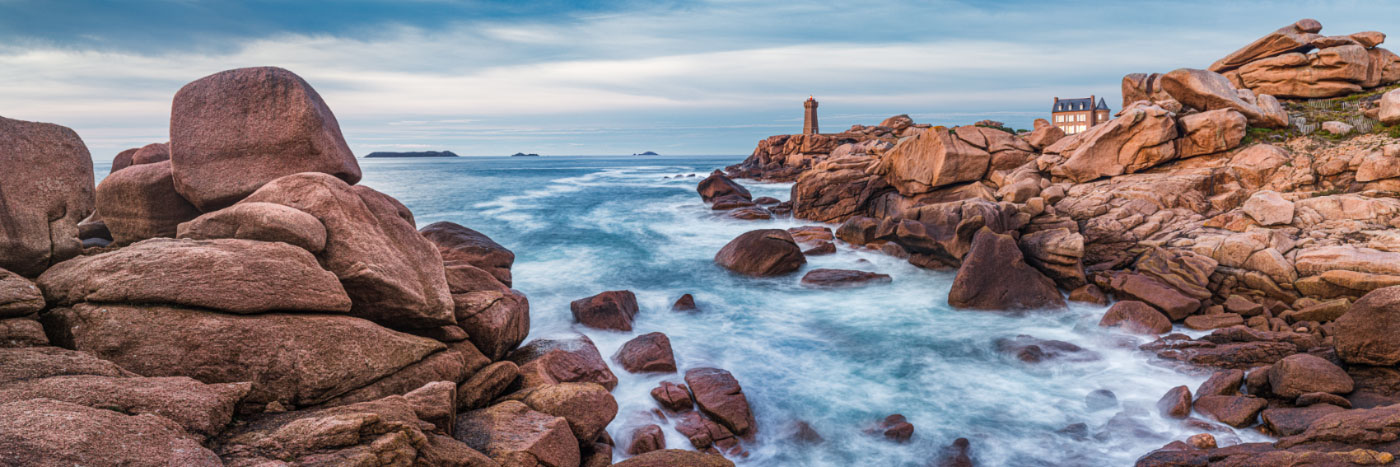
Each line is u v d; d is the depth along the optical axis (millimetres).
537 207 47750
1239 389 12117
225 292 8438
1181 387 12000
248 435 6461
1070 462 10422
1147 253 19516
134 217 13000
